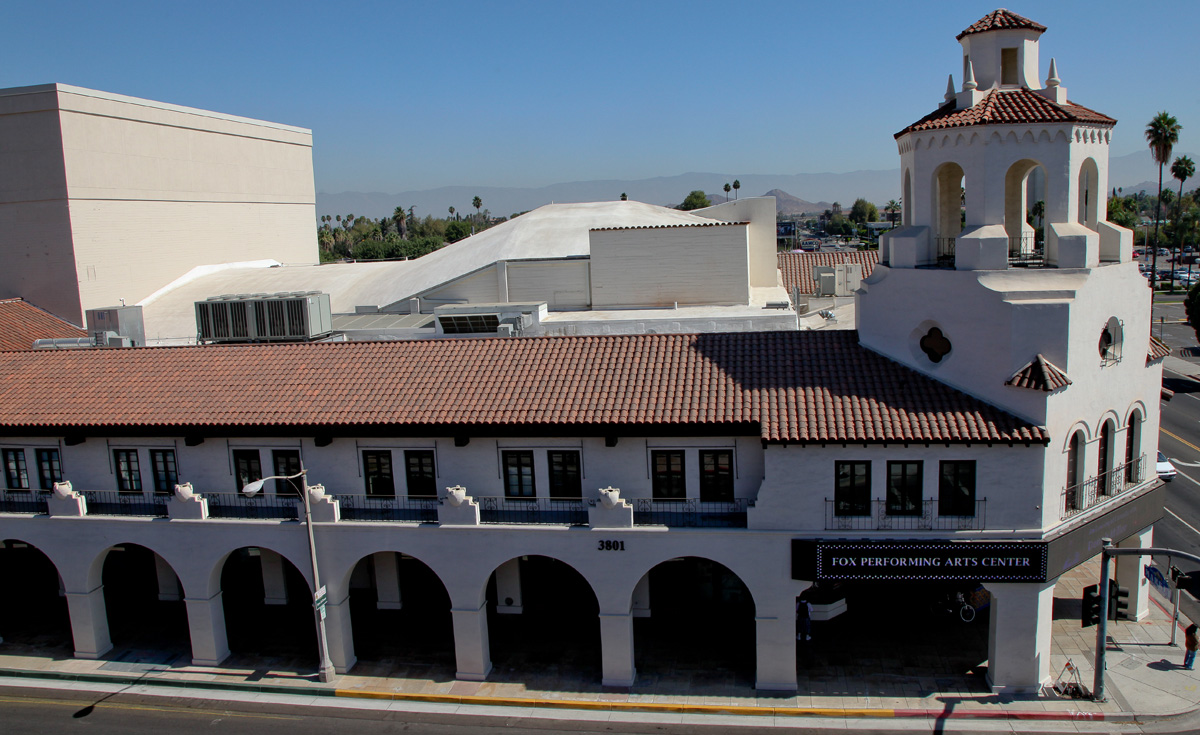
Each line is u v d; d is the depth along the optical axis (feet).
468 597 84.07
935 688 80.33
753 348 89.81
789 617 79.56
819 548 76.74
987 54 86.22
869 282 87.51
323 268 163.94
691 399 81.97
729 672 84.89
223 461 90.68
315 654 92.84
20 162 140.26
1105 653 82.74
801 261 205.87
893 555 75.82
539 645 92.32
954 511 76.95
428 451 86.84
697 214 152.56
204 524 87.40
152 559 112.78
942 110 87.10
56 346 121.39
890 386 81.10
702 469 82.84
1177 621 89.97
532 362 91.50
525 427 81.92
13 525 92.22
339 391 90.17
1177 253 473.26
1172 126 302.86
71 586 92.32
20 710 84.69
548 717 79.46
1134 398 84.89
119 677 89.56
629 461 83.61
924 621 93.76
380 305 141.18
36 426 90.63
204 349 102.12
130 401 92.68
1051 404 74.54
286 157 194.49
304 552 86.22
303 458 88.99
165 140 158.71
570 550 81.66
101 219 145.59
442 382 89.66
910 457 76.18
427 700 83.20
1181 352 250.98
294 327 113.70
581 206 155.12
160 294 157.99
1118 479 84.84
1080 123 78.43
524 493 86.43
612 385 85.76
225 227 174.81
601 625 82.58
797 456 77.10
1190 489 139.23
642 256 131.85
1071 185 78.89
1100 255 84.38
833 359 86.43
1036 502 75.20
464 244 154.81
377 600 102.83
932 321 81.46
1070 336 75.56
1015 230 91.04
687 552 79.97
